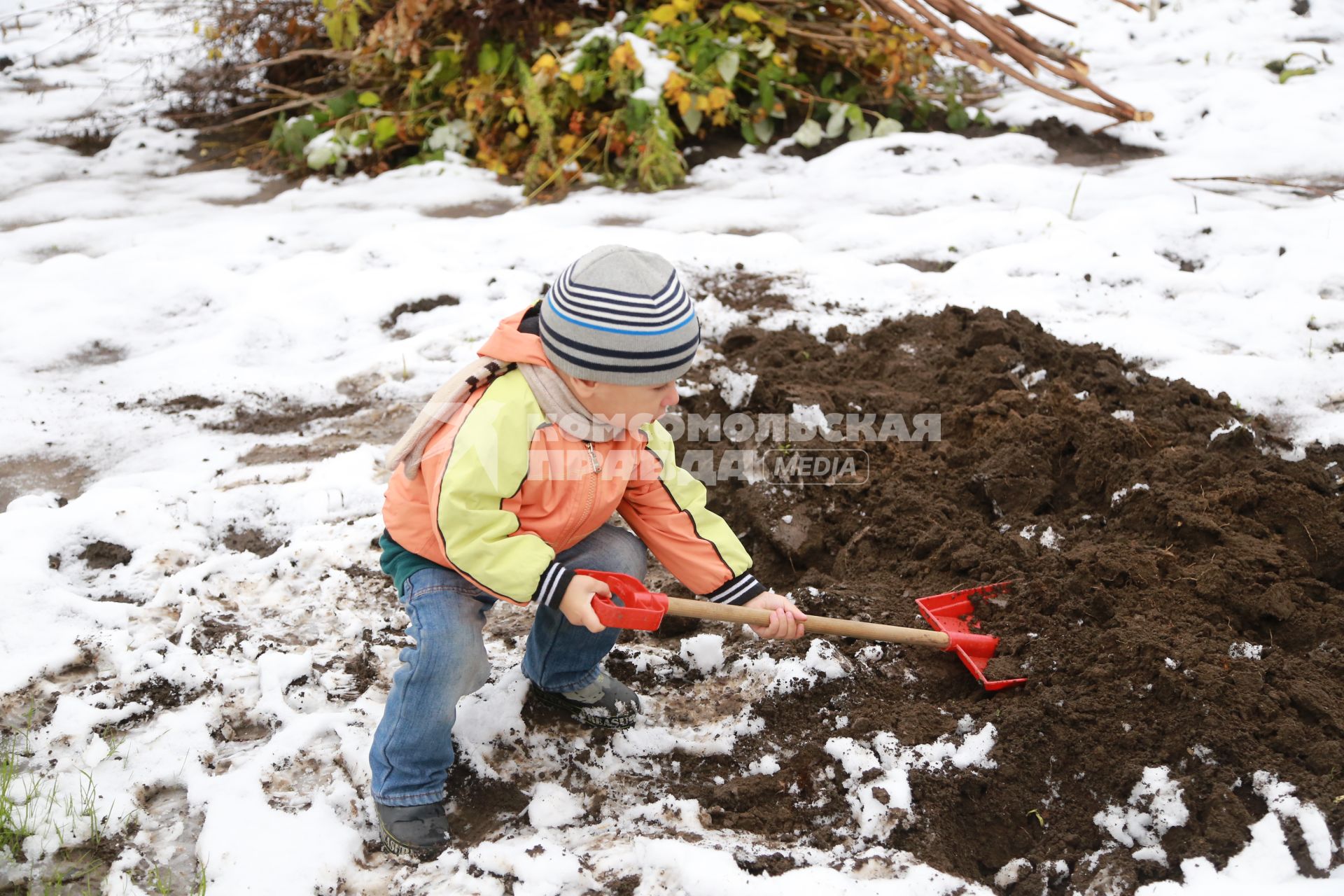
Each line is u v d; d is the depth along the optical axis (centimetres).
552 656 270
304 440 414
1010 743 267
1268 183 601
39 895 238
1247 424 390
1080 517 344
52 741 277
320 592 333
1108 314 478
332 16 666
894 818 252
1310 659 280
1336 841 237
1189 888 229
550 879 235
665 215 599
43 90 828
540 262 535
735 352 450
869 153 662
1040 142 679
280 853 244
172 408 434
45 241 575
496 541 227
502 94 658
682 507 260
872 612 312
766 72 661
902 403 403
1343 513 332
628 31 664
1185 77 767
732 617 247
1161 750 261
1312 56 780
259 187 664
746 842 249
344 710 289
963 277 509
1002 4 911
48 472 393
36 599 323
